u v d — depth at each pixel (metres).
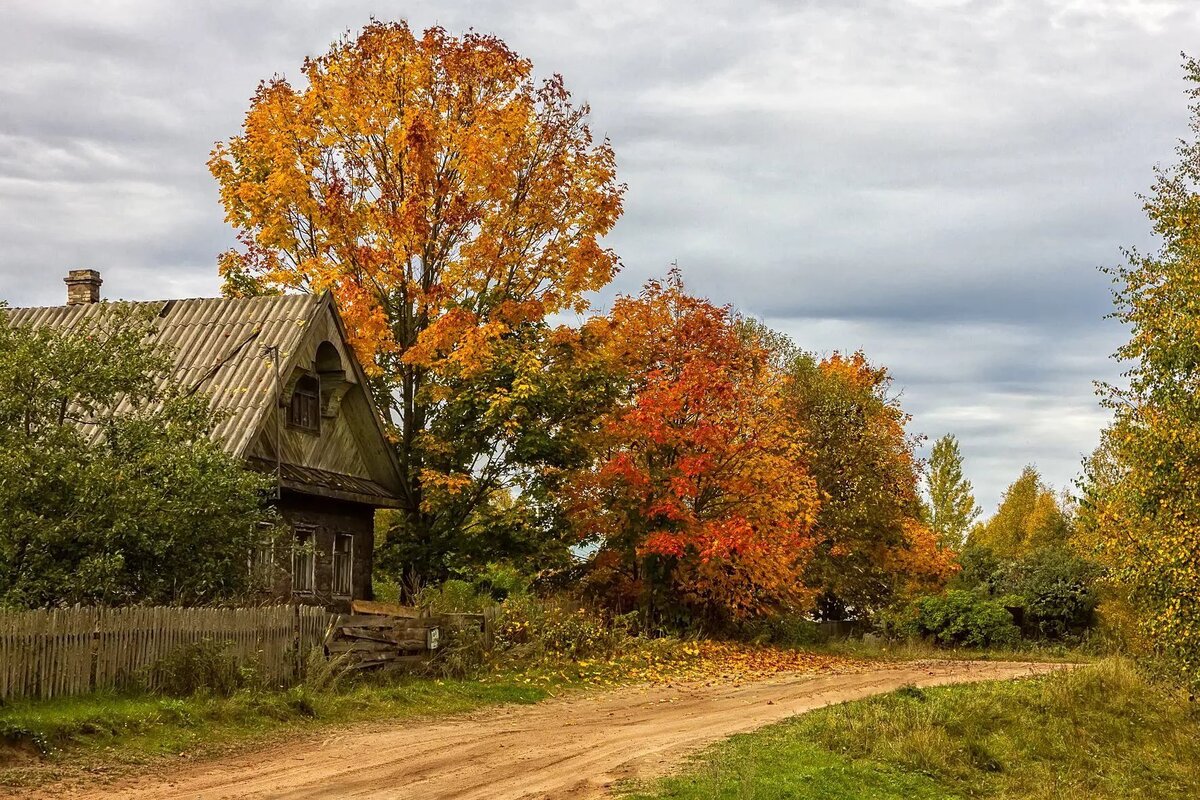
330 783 12.29
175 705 14.88
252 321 25.73
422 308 30.78
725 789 12.45
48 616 14.30
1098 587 38.44
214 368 24.48
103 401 18.30
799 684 24.47
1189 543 19.38
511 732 16.33
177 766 12.81
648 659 26.42
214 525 17.91
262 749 14.10
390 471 29.27
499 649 23.16
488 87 31.52
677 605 33.16
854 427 43.94
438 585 30.62
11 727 12.42
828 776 14.05
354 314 29.39
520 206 31.61
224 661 16.44
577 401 32.12
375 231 30.55
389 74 30.69
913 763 15.61
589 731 16.62
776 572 32.81
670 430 31.69
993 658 36.06
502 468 31.34
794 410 41.84
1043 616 42.69
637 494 31.73
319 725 16.03
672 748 15.03
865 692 22.61
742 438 33.00
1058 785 16.14
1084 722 20.22
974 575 52.09
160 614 15.99
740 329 48.72
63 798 11.12
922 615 42.28
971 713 19.14
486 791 12.15
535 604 27.03
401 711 17.80
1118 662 24.03
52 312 27.41
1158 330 21.67
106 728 13.59
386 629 20.64
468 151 30.19
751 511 32.69
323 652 18.88
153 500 16.80
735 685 24.11
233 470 18.64
